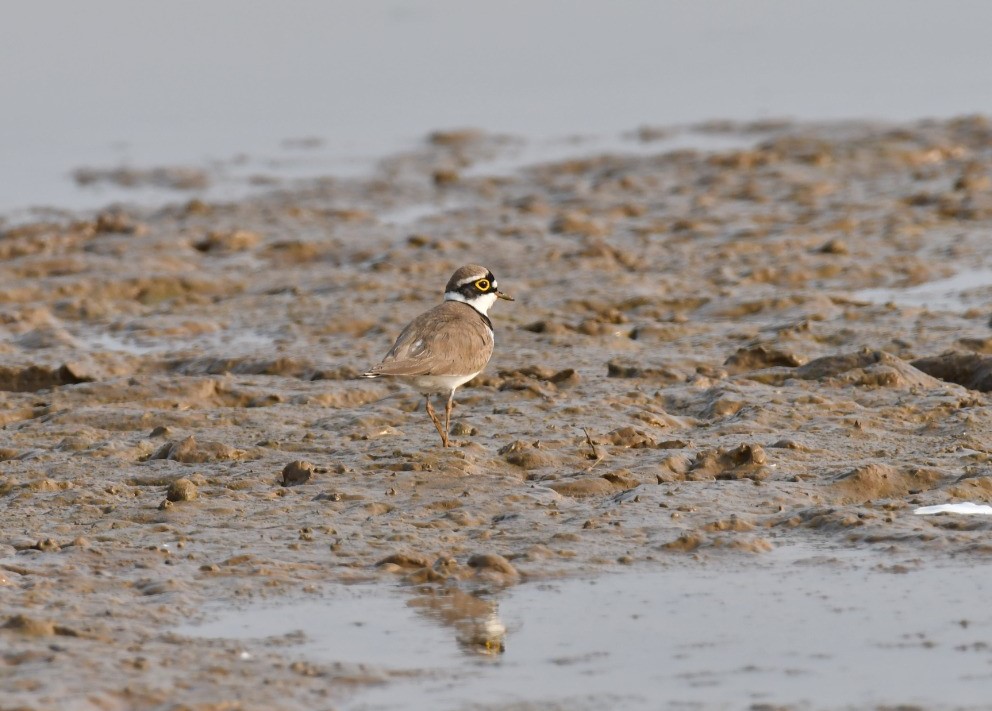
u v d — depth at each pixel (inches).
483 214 1291.8
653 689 372.5
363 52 2250.2
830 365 703.1
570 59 2206.0
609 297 935.7
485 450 588.7
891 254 1042.1
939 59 2084.2
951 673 376.5
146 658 385.1
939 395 655.8
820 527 494.0
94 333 912.9
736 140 1665.8
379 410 669.9
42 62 2130.9
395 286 993.5
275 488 543.5
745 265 1031.0
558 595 438.9
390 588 445.4
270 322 912.9
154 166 1590.8
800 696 365.7
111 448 606.2
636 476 551.5
